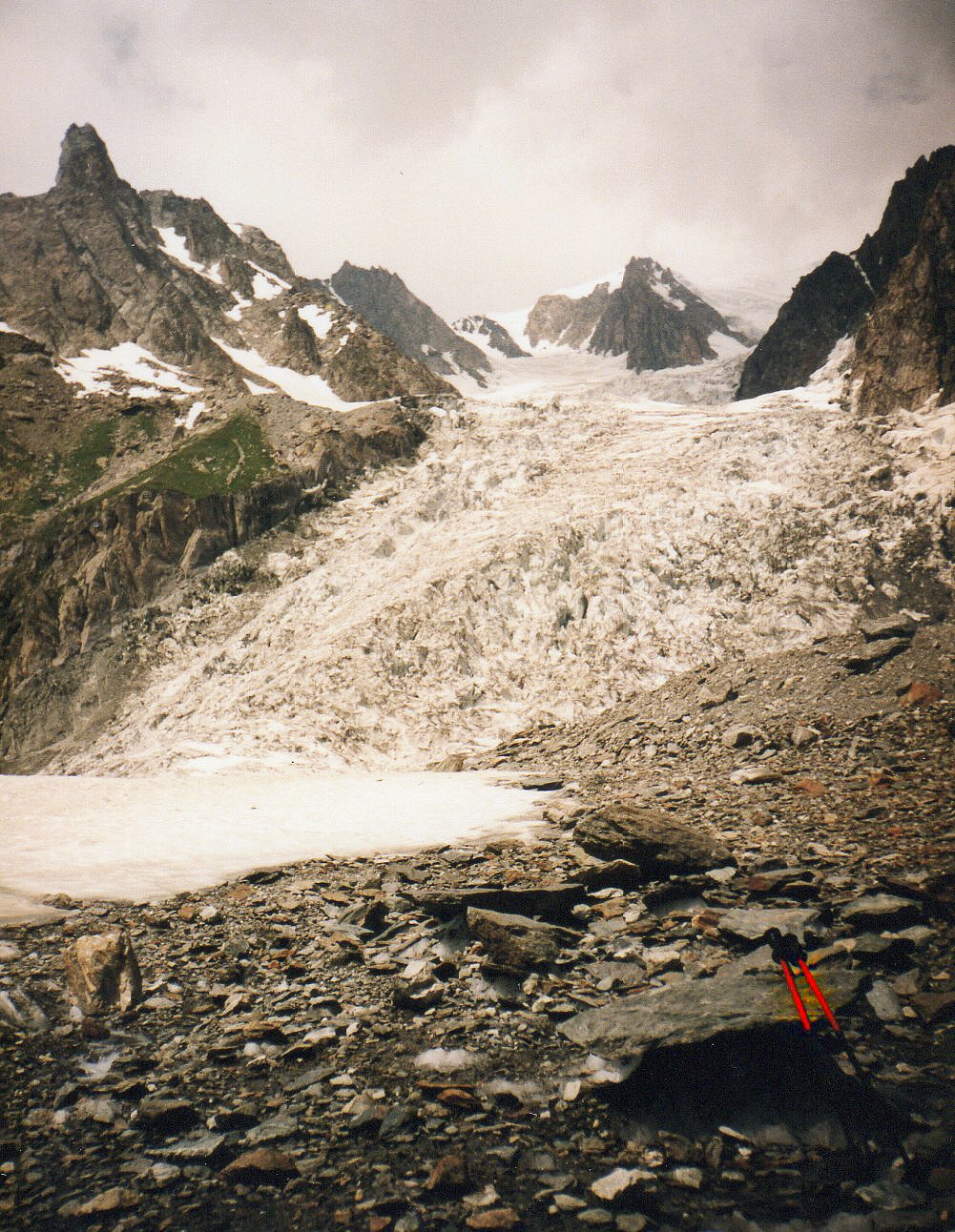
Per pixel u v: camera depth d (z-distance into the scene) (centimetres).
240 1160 591
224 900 1298
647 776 2069
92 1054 782
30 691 7744
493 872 1352
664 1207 529
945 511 6094
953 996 732
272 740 4781
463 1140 614
